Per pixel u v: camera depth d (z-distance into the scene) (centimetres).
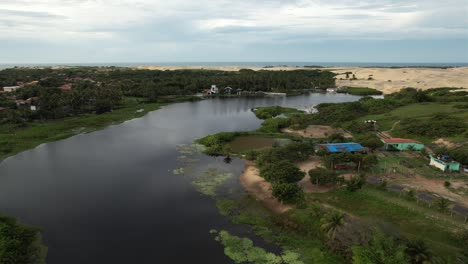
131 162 6950
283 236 4078
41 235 4081
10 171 6334
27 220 4441
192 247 3862
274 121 10625
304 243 3925
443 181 5544
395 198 4816
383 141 7719
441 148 6850
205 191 5450
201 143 8525
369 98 14862
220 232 4181
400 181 5547
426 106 11912
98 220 4469
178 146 8250
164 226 4331
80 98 12606
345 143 7394
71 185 5666
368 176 5797
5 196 5188
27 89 14350
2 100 12412
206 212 4731
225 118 12350
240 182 5853
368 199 4753
